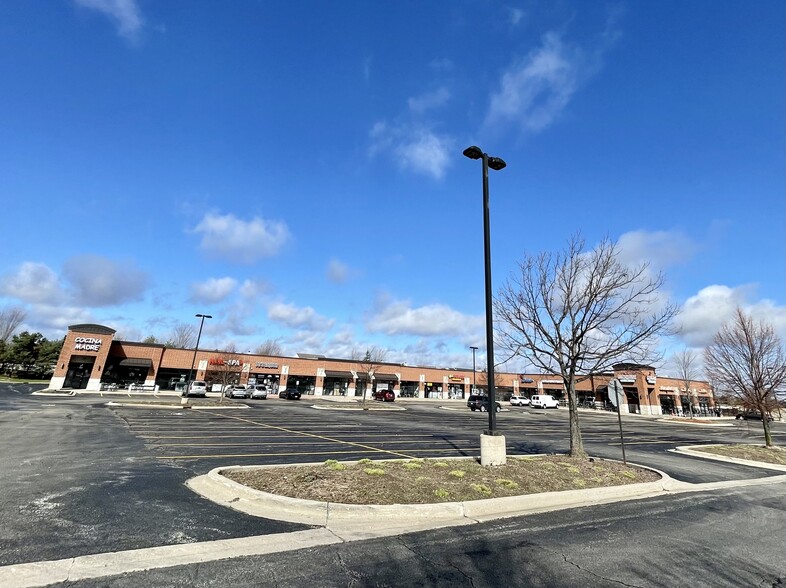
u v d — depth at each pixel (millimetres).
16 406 24641
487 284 10609
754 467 14445
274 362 60875
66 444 11969
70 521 5586
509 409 56125
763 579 4824
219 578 4211
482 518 6668
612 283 11969
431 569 4680
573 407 12180
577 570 4836
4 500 6340
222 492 7254
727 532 6637
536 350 12750
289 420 25141
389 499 6848
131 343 52312
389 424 25312
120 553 4656
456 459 10508
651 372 57094
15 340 67062
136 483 7766
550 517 6938
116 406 28953
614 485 9086
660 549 5656
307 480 7566
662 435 26344
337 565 4648
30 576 4047
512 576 4602
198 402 38062
